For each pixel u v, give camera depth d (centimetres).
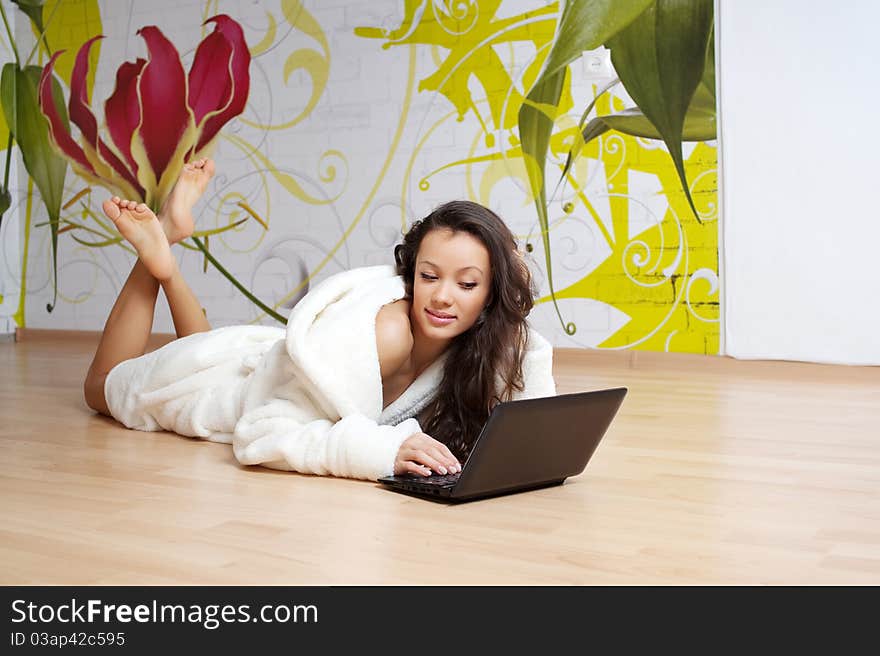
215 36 430
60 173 470
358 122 404
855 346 326
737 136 338
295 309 171
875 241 321
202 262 441
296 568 120
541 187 370
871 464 182
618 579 116
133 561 124
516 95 372
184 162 441
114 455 193
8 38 475
